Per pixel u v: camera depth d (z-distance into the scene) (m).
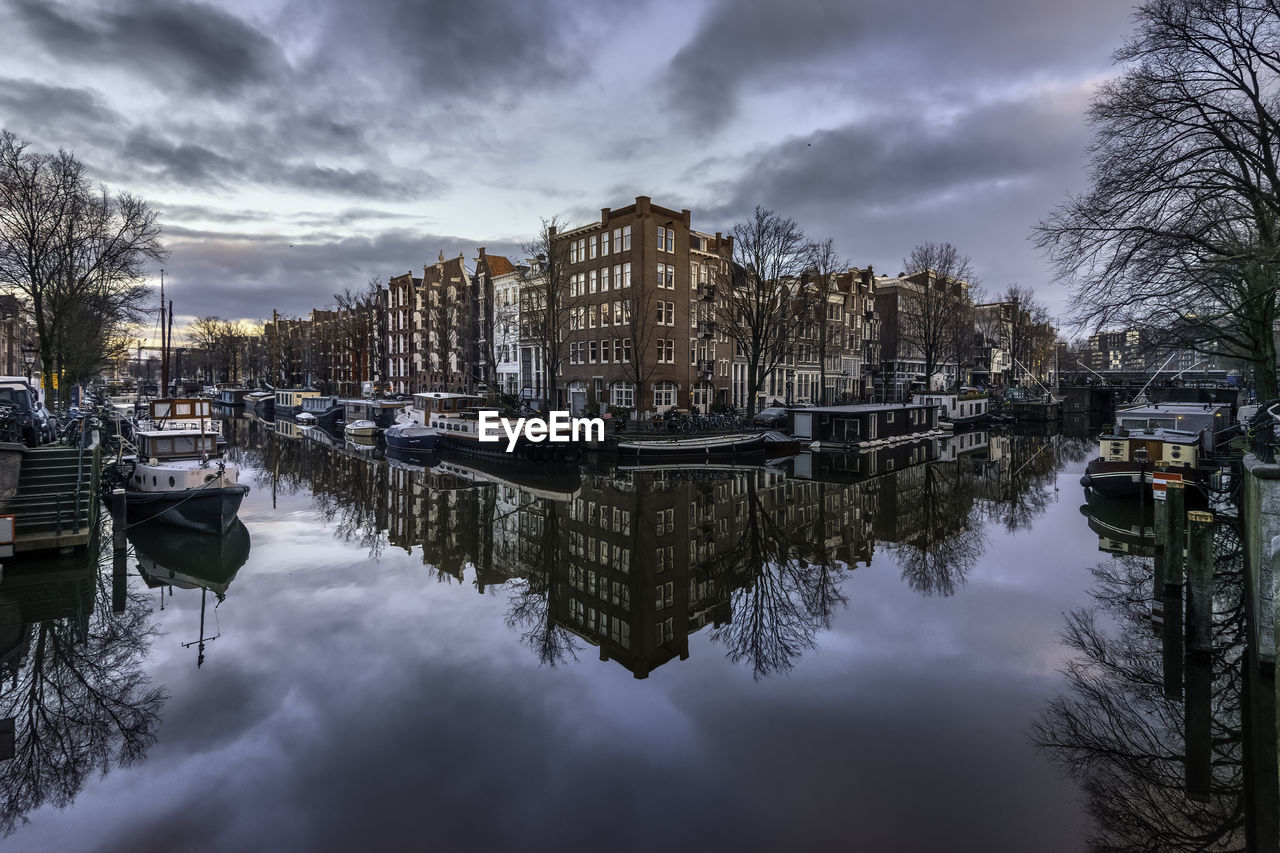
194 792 7.26
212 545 18.27
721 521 21.31
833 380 59.97
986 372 82.25
